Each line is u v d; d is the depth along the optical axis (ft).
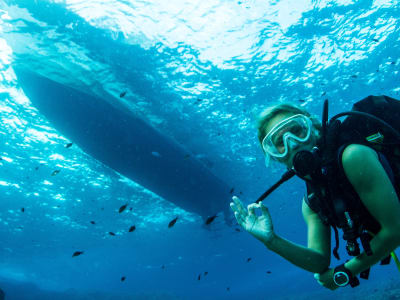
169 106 39.88
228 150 49.75
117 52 32.94
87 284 205.98
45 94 32.68
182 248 115.14
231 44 34.78
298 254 5.54
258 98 41.29
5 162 46.83
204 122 43.09
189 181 42.04
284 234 120.16
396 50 39.47
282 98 42.24
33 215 69.21
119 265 141.28
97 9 28.99
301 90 42.45
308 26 34.65
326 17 34.27
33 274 149.18
